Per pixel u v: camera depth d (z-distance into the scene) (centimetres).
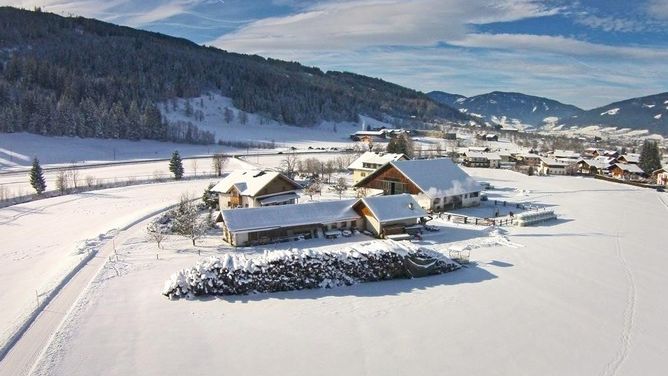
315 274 4378
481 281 4534
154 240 5719
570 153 16288
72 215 7375
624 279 4653
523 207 8100
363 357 3119
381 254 4594
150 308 3803
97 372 2903
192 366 2984
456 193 7762
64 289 4169
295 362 3048
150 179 11306
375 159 10288
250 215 5700
